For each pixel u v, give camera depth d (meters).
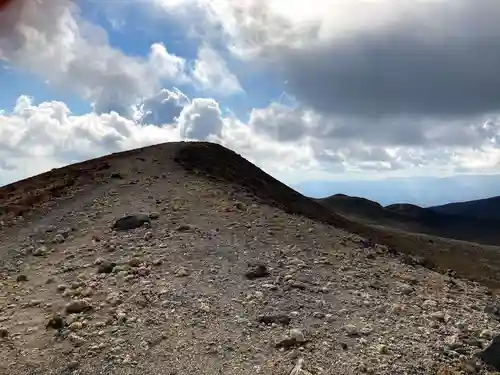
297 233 18.39
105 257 15.97
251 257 15.33
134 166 28.73
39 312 12.65
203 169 29.23
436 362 9.67
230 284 13.32
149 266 14.69
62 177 29.00
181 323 11.24
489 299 14.39
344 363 9.50
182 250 15.77
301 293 12.78
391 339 10.54
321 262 15.41
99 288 13.57
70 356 10.36
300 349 10.02
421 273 16.25
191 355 9.99
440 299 13.49
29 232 20.14
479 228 89.44
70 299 13.17
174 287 13.10
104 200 22.95
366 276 14.69
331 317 11.48
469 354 10.06
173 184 24.67
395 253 19.06
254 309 11.83
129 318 11.64
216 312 11.70
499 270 32.69
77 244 17.84
